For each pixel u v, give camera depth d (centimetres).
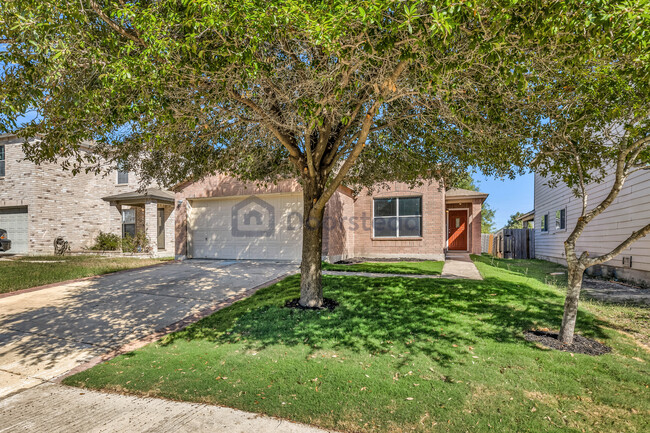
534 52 376
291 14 285
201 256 1331
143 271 1047
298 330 485
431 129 581
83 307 658
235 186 1253
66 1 307
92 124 417
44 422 284
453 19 275
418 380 334
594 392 307
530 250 1755
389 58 389
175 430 267
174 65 336
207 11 287
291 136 611
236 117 534
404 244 1296
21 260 1375
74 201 1708
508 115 496
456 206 1636
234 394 319
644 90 354
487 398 300
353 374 350
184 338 486
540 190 1647
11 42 325
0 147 1648
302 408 291
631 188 891
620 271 945
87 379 363
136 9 332
